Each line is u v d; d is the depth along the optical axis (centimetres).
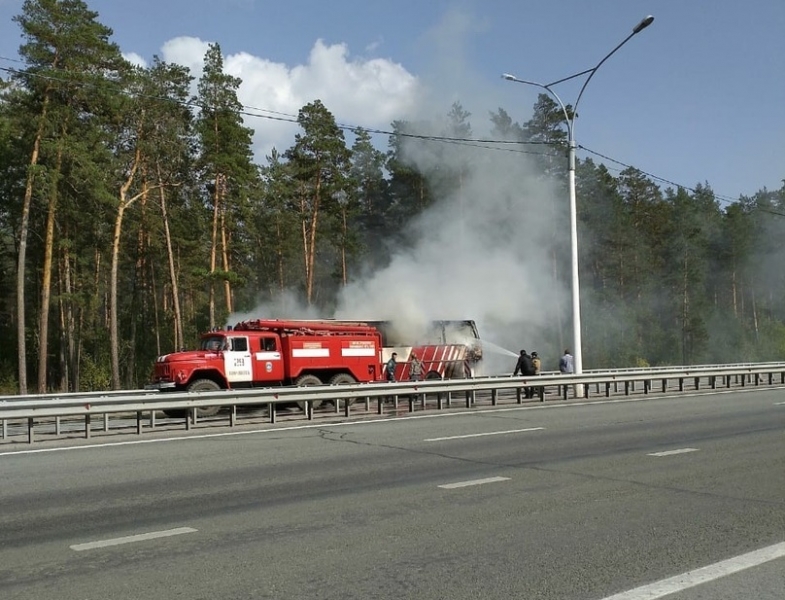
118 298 5847
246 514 795
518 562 617
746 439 1352
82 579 579
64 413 1399
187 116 3975
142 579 578
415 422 1675
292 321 2258
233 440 1392
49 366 4834
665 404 2089
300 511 806
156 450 1272
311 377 2230
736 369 2819
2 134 3641
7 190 3706
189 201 4556
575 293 2380
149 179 4066
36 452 1262
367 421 1705
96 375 4269
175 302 4022
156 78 3781
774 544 670
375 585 561
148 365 4947
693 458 1145
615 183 6203
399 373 2530
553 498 863
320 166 4406
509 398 2362
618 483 950
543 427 1560
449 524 745
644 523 746
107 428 1502
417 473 1032
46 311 3459
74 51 3197
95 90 3209
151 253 4747
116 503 854
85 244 4231
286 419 1739
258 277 5906
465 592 545
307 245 4756
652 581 568
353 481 976
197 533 717
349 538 694
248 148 4047
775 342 6675
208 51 3925
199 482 977
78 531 729
